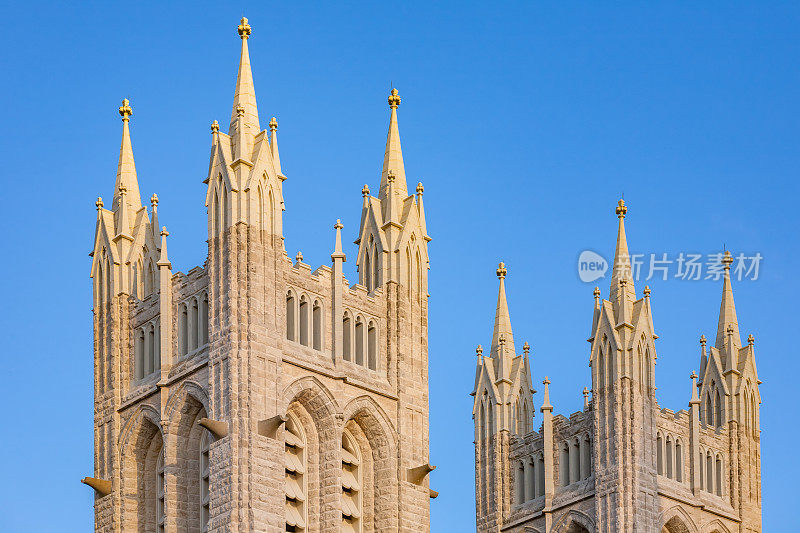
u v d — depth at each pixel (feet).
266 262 531.91
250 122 549.13
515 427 641.81
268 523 505.66
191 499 526.57
